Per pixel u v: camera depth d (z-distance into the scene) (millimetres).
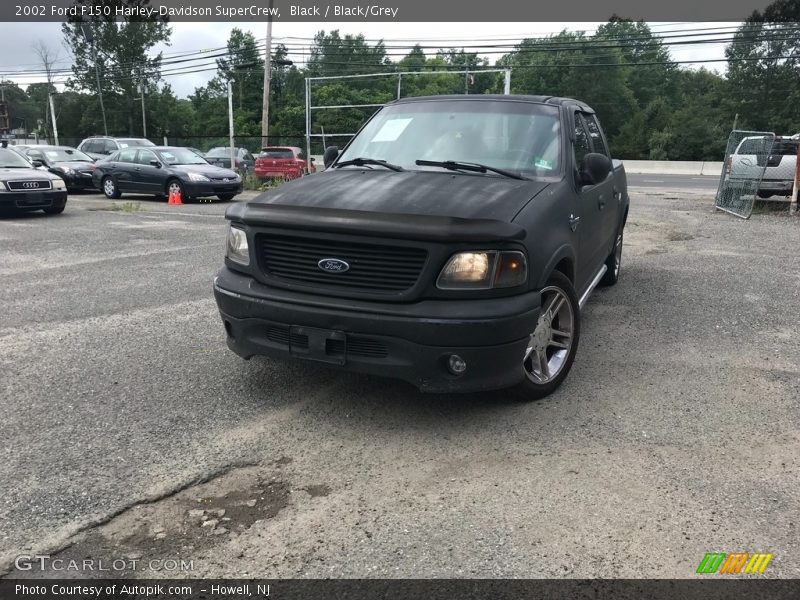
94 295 6676
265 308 3617
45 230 11375
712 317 6020
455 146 4582
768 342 5301
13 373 4465
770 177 15375
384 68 64250
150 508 2875
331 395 4133
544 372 4082
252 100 75625
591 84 71312
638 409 3961
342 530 2732
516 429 3672
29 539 2648
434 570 2486
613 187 6137
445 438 3559
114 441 3482
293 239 3604
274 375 4465
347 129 56031
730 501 2969
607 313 6148
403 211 3463
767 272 8078
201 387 4250
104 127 65312
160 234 10930
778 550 2625
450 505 2916
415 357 3361
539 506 2908
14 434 3553
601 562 2537
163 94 73750
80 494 2967
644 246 10156
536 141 4539
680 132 61625
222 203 17250
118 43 69062
